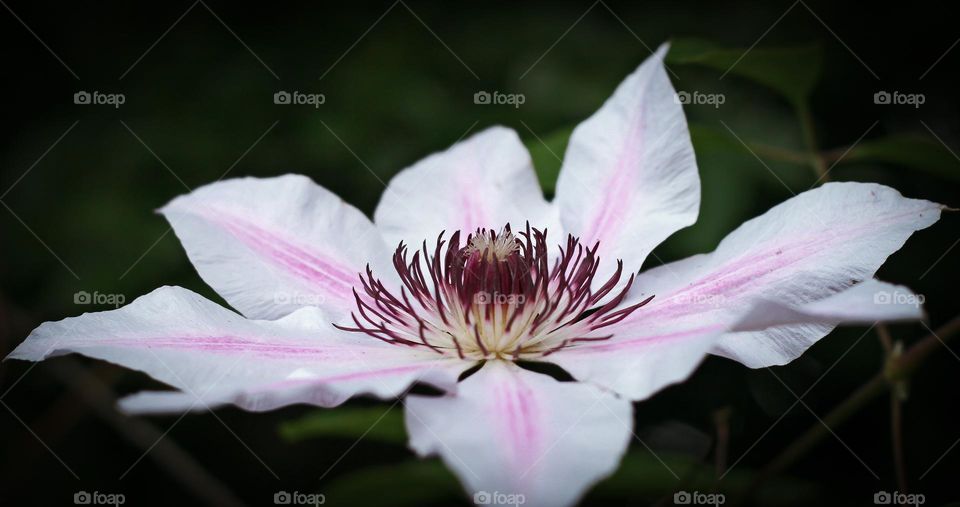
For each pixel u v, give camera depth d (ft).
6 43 1.39
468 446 0.67
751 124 1.22
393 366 0.77
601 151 0.89
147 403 0.67
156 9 1.47
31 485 1.31
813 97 1.35
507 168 0.93
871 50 1.35
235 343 0.77
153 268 1.21
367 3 1.41
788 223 0.80
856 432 1.31
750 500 0.86
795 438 1.31
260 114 1.33
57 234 1.24
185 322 0.77
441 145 1.28
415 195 0.92
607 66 1.30
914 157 0.88
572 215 0.88
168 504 1.35
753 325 0.70
